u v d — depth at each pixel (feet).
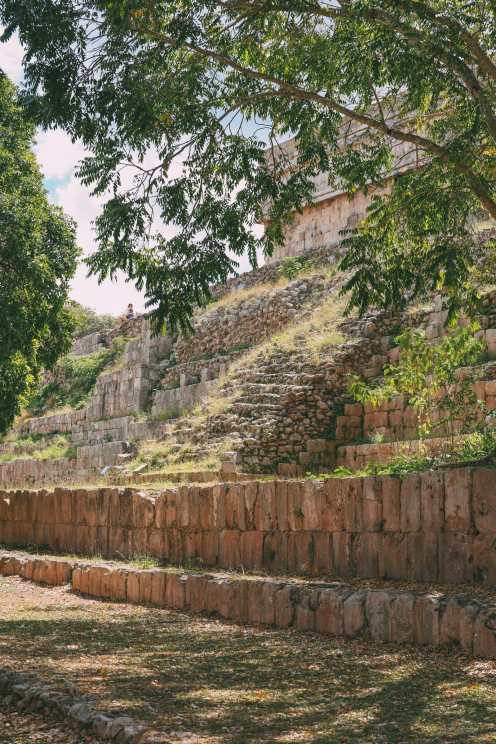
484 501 31.99
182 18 35.73
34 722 22.81
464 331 44.88
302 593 33.50
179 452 70.85
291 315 90.33
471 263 38.65
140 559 49.16
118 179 38.58
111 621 37.42
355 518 37.17
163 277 39.22
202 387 89.15
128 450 89.71
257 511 42.04
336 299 84.99
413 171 41.63
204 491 45.60
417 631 28.58
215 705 23.02
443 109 43.88
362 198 96.27
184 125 38.34
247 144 40.42
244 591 36.09
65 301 71.36
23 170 69.31
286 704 23.06
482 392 55.21
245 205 40.70
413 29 33.73
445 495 33.40
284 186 41.27
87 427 109.09
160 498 49.08
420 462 42.45
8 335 64.90
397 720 21.16
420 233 39.88
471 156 36.40
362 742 19.53
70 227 69.46
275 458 65.92
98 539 54.95
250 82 40.24
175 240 39.55
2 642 32.37
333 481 38.34
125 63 36.22
